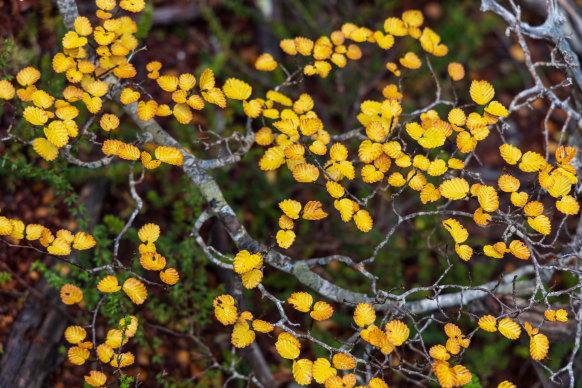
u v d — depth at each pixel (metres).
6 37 2.74
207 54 3.51
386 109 2.01
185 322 2.61
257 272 1.72
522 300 2.42
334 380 1.54
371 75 3.68
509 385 1.52
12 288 2.56
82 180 2.82
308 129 1.88
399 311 1.91
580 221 2.13
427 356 1.67
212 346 2.84
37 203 2.77
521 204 1.72
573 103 2.71
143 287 1.72
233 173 3.38
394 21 2.15
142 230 1.73
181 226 2.84
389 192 3.27
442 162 1.83
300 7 3.72
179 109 1.90
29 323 2.50
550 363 2.44
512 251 1.70
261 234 3.23
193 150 3.04
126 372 2.64
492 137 3.76
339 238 3.11
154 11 3.67
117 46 1.88
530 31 2.18
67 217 2.78
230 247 2.93
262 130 2.02
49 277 2.28
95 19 3.17
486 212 1.76
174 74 3.52
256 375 2.70
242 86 1.97
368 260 1.92
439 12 4.16
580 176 2.16
